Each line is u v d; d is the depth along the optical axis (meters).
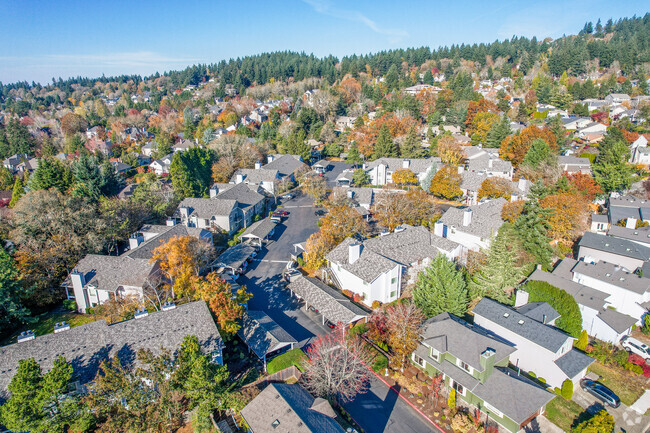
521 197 80.50
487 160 103.88
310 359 41.31
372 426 36.34
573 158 100.88
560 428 36.56
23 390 30.23
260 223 78.06
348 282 56.75
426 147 134.62
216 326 42.28
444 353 41.28
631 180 85.19
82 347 36.94
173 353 37.69
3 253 52.41
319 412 34.38
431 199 90.75
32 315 52.81
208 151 113.69
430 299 49.94
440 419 37.28
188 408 35.31
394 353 45.03
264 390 36.12
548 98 171.88
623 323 48.38
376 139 131.25
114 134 165.75
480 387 37.84
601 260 58.47
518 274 56.50
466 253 63.81
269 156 125.56
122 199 77.38
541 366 41.94
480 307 48.12
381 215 74.75
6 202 95.25
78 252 59.81
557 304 48.31
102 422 34.44
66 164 103.56
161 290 49.81
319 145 153.38
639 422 37.28
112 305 46.88
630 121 138.38
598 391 40.19
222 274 60.47
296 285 56.56
